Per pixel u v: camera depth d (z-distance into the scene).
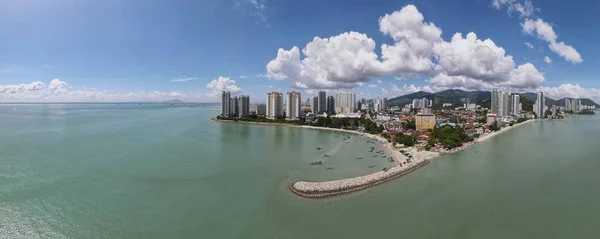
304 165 124.62
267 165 123.25
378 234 67.06
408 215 76.25
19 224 67.81
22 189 87.06
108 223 69.44
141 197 84.62
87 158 124.69
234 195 88.12
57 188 88.69
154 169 112.00
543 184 100.31
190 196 86.56
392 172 109.75
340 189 92.69
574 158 142.38
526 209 80.06
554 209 79.94
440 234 67.44
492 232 68.19
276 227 69.75
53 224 68.31
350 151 161.12
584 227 70.38
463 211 78.69
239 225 70.44
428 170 119.56
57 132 198.88
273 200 84.88
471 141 196.88
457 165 128.50
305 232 67.69
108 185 92.94
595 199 86.50
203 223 70.88
